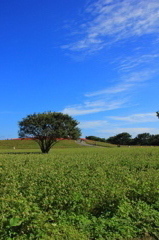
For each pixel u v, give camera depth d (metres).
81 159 24.09
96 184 11.31
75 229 7.51
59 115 50.38
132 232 7.74
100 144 107.44
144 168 19.09
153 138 143.25
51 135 49.06
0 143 89.31
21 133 49.75
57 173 14.30
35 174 14.00
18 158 25.11
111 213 8.98
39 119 49.44
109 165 19.64
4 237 6.54
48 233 6.84
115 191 10.20
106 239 7.28
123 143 153.75
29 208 7.89
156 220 8.60
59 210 8.78
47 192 10.02
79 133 51.72
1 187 10.75
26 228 6.94
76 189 10.28
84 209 8.96
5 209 7.51
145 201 10.63
